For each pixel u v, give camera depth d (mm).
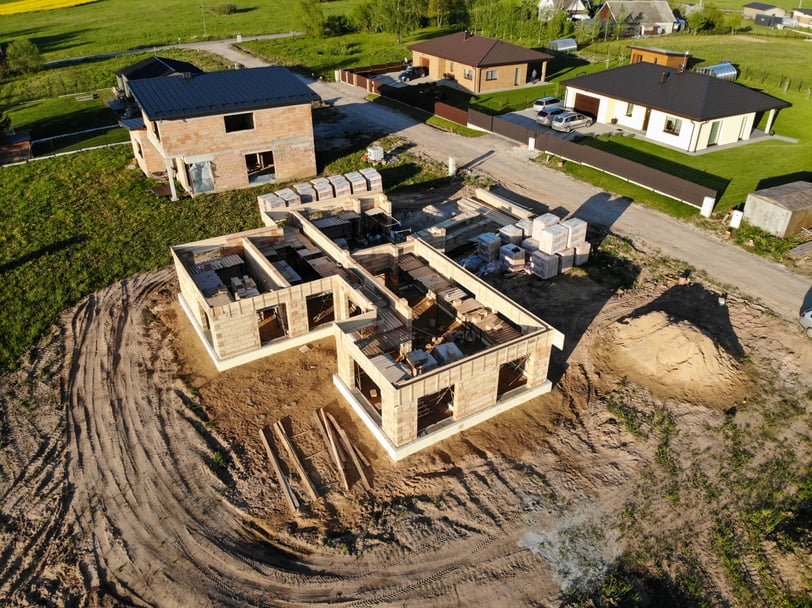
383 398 18656
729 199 34062
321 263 26203
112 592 15641
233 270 27234
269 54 75250
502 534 16828
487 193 33906
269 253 27234
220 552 16531
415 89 56781
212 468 18875
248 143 37562
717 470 18516
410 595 15375
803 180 35938
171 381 22469
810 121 46188
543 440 19719
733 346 23453
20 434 20406
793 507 17328
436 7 87562
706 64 62469
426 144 44594
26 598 15539
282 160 39062
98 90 62906
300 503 17797
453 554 16344
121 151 45062
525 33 79500
